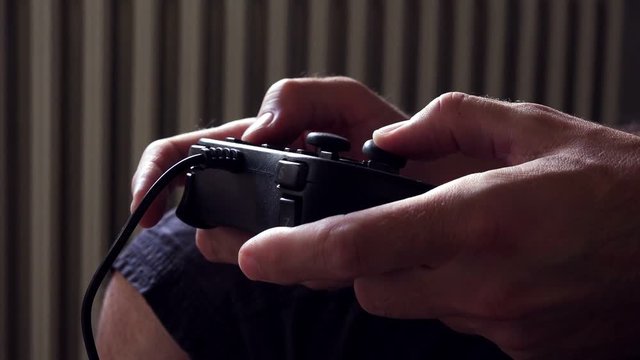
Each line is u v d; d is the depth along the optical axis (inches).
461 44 63.4
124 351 23.7
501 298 15.1
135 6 57.1
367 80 62.4
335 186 16.8
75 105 58.9
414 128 17.8
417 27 63.6
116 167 59.7
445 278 15.3
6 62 57.5
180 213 19.8
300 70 61.6
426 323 22.0
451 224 14.8
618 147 15.8
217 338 22.8
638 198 15.1
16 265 60.4
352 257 14.6
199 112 58.6
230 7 58.6
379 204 16.9
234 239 19.5
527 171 15.3
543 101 67.2
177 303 23.1
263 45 60.7
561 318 15.4
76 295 60.5
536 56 65.5
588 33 66.0
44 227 58.3
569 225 14.9
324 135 18.4
